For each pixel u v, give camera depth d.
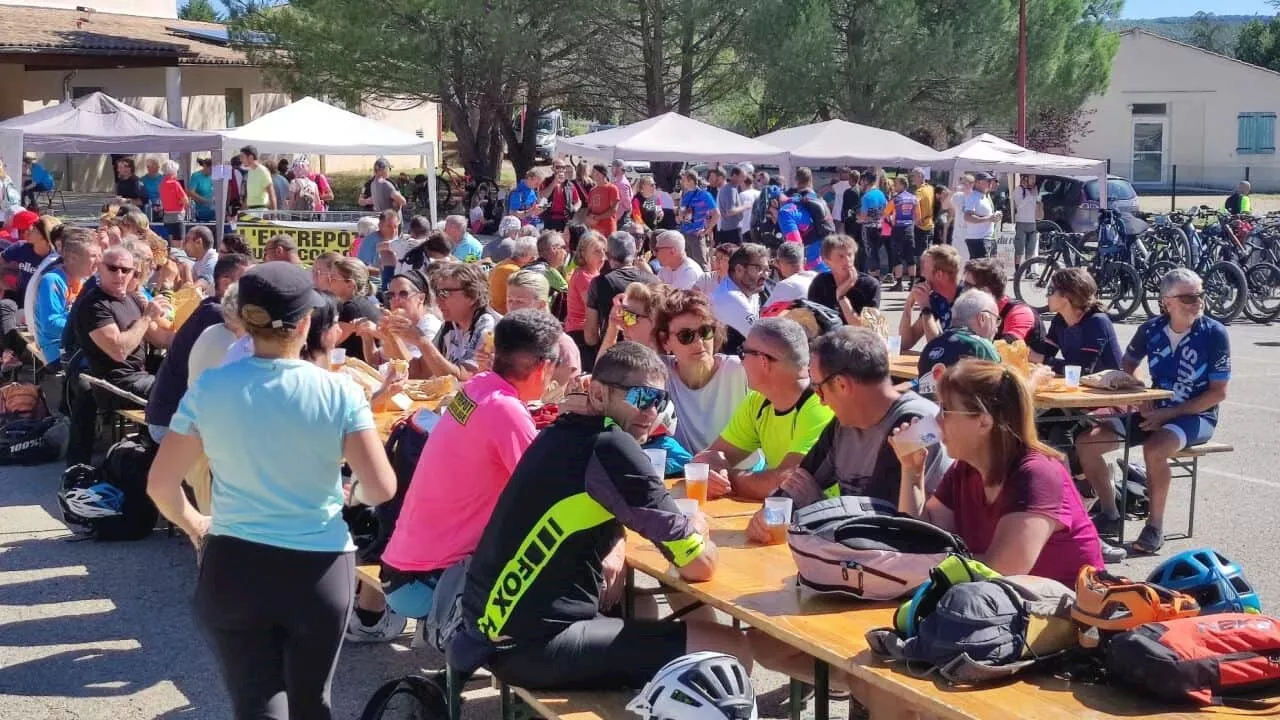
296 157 36.09
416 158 43.78
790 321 5.02
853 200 21.53
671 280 9.99
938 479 4.32
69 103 17.58
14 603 6.24
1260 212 35.56
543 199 20.33
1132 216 21.25
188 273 11.20
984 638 3.00
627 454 3.73
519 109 33.59
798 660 3.99
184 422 3.58
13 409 9.43
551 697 3.77
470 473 4.23
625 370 3.82
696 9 28.48
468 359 7.32
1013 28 29.39
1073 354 7.59
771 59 28.69
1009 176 23.09
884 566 3.54
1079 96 30.91
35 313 9.50
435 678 4.43
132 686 5.23
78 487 7.25
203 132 17.83
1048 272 19.48
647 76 30.02
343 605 3.60
